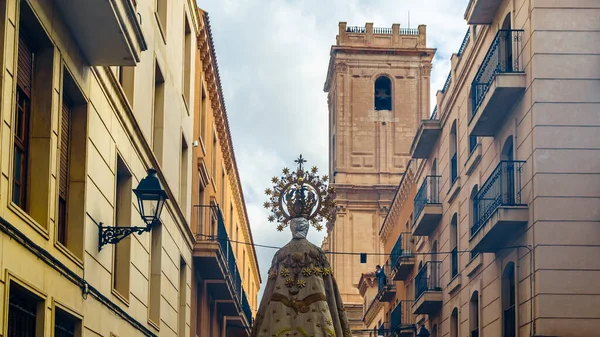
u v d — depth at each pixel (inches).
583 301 876.6
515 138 973.8
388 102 2970.0
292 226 354.0
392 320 1777.8
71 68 548.7
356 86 2935.5
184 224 1021.8
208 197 1338.6
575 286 879.7
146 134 800.9
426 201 1424.7
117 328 677.3
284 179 364.2
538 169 901.2
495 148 1053.2
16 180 482.9
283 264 337.1
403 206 1800.0
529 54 936.3
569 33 922.7
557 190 896.9
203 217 1219.2
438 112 1432.1
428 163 1510.8
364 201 2837.1
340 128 2903.5
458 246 1257.4
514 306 981.8
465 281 1208.8
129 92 732.0
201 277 1227.9
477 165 1144.8
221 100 1438.2
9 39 431.5
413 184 1681.8
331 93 3115.2
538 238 890.1
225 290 1330.0
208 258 1131.3
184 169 1081.4
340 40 2967.5
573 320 873.5
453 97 1298.0
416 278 1523.1
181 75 1024.9
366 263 2810.0
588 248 886.4
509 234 971.9
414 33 2974.9
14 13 438.0
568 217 892.0
